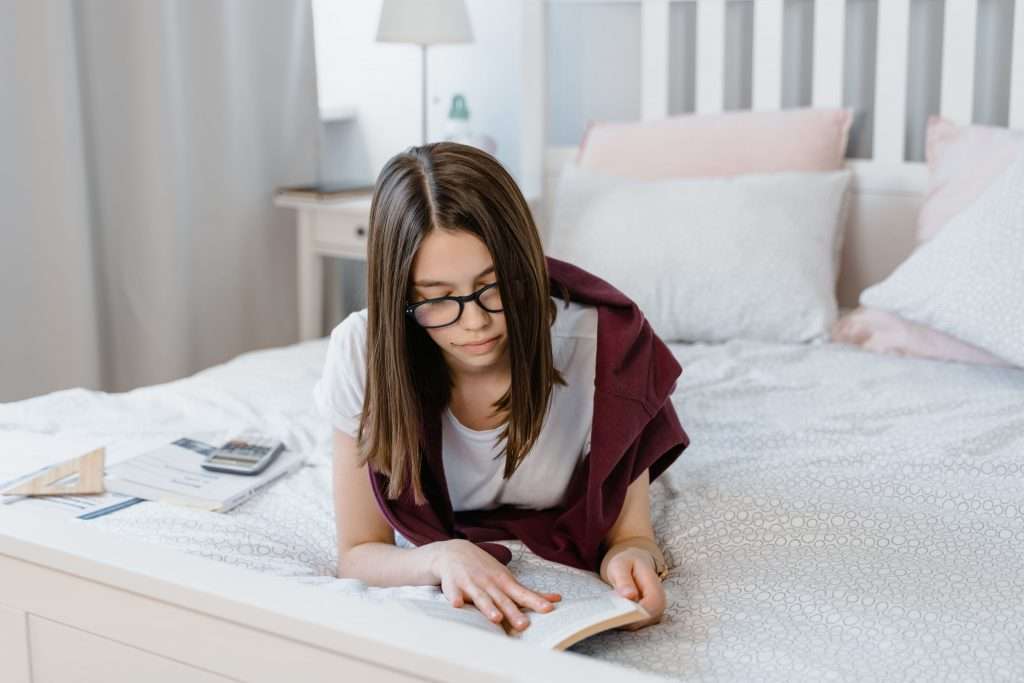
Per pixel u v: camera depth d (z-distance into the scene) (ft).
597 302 4.18
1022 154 6.44
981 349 6.37
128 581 3.32
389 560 3.99
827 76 8.01
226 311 9.19
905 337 6.68
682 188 7.56
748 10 8.52
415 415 3.95
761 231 7.23
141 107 8.35
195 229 8.91
